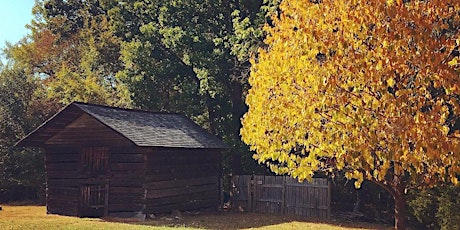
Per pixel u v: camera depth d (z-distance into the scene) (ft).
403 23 27.25
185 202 81.41
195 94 102.27
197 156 85.30
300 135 30.37
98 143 76.54
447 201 56.65
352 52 27.84
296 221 74.54
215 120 104.99
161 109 111.65
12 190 109.19
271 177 87.04
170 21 102.78
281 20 33.53
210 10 101.04
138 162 74.84
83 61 153.89
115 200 75.36
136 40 111.86
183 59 104.47
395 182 34.04
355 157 28.22
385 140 27.43
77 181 78.95
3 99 118.62
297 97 29.45
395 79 28.50
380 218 76.95
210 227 65.98
